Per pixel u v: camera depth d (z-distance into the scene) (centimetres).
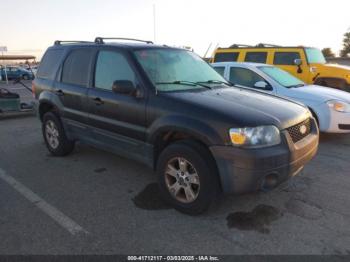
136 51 425
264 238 317
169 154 362
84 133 492
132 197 407
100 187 438
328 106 630
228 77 761
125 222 348
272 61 1081
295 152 340
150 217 358
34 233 328
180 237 320
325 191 419
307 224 341
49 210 375
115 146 441
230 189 327
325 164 521
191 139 353
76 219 355
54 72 544
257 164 313
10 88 2264
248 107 352
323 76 991
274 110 357
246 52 1130
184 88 404
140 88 390
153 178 467
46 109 585
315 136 391
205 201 341
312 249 300
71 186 443
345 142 651
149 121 378
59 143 552
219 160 324
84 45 500
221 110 335
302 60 1029
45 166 522
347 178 463
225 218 354
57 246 306
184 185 359
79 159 552
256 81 720
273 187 335
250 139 315
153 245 307
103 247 305
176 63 446
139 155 408
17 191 428
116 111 418
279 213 363
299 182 447
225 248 302
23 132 771
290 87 689
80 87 481
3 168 516
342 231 328
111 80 434
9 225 343
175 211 370
